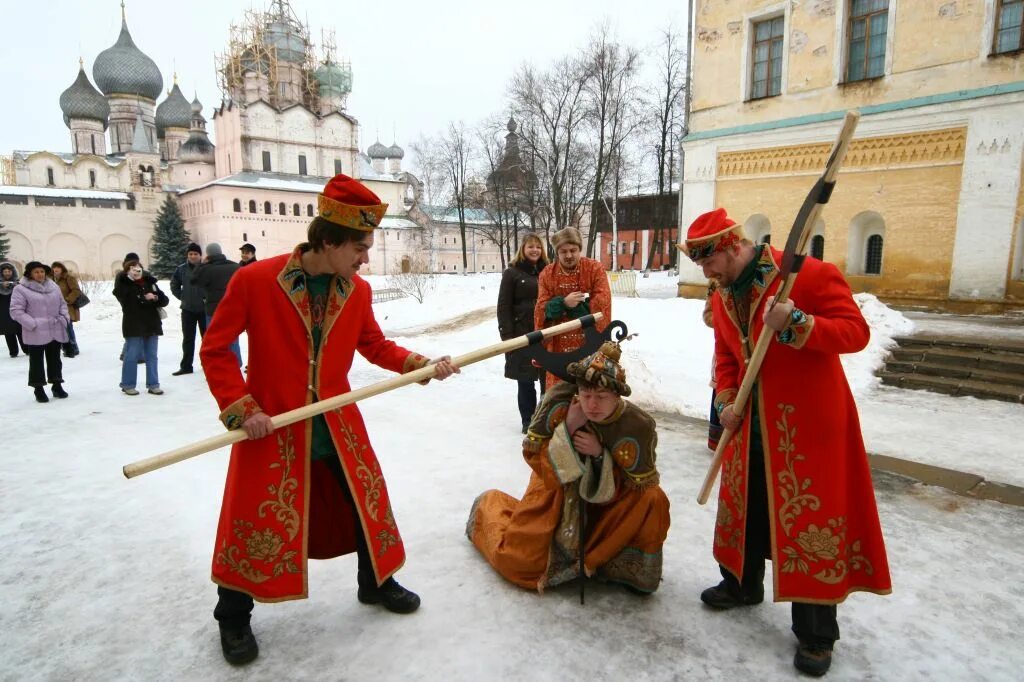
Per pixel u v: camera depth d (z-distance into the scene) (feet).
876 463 15.30
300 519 7.50
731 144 47.50
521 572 9.25
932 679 7.32
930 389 23.06
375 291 84.43
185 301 27.12
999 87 35.40
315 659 7.71
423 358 8.39
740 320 7.87
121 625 8.57
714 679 7.29
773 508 7.47
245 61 181.37
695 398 21.22
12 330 33.73
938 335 26.73
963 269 37.60
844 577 7.30
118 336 43.21
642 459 8.35
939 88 37.86
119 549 10.84
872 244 42.78
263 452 7.39
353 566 10.22
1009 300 36.04
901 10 38.83
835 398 7.35
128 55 219.82
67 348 32.86
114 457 16.01
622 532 8.66
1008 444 16.72
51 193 177.99
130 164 188.96
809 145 43.47
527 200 130.41
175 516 12.26
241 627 7.77
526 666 7.50
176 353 34.73
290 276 7.44
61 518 12.14
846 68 41.83
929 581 9.63
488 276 145.38
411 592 8.91
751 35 46.19
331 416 7.79
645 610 8.73
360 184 7.25
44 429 18.69
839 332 6.80
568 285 15.02
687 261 51.16
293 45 189.47
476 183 171.01
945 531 11.48
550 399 8.56
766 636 8.16
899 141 39.63
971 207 37.01
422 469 14.65
